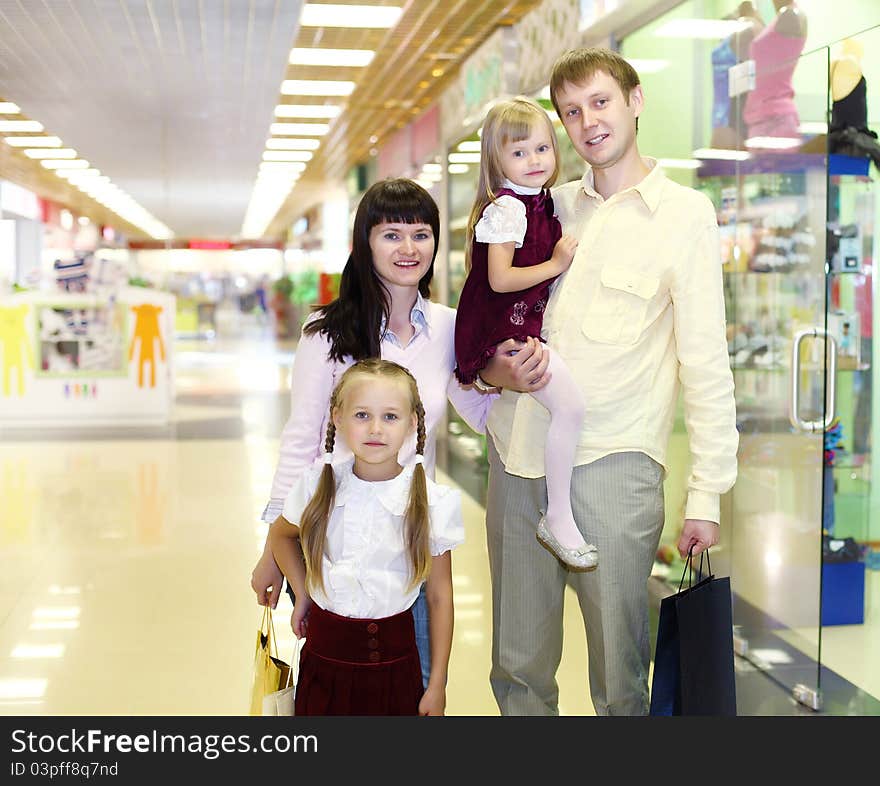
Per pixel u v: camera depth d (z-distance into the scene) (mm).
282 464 2414
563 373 2344
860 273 3883
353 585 2197
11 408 10891
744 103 3916
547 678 2664
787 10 3625
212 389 15227
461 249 8250
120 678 3771
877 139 3672
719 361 2381
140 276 13656
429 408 2426
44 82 10078
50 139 13930
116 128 13008
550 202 2498
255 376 17906
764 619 3822
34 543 5785
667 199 2404
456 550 5504
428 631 2492
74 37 8297
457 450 8742
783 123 3691
